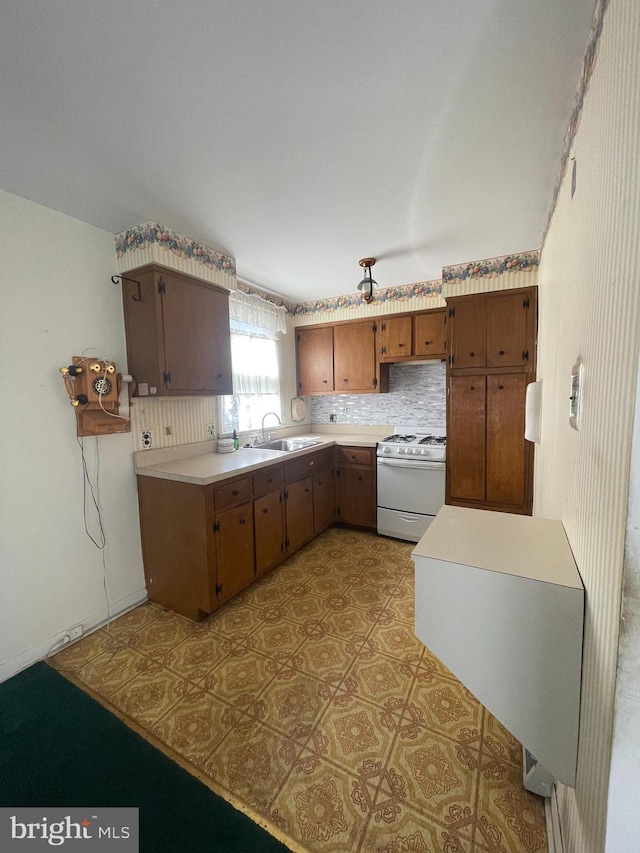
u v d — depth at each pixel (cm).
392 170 157
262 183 166
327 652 180
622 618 57
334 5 89
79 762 127
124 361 219
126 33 95
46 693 158
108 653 183
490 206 187
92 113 122
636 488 55
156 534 222
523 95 116
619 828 61
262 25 93
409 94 116
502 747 131
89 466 202
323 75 109
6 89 111
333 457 343
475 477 281
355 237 225
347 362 362
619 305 61
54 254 186
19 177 158
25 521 177
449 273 277
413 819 108
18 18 90
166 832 106
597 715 68
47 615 184
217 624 205
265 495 250
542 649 85
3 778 123
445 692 155
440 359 318
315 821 108
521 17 92
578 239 103
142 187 168
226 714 146
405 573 260
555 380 147
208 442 276
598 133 81
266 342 346
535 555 98
